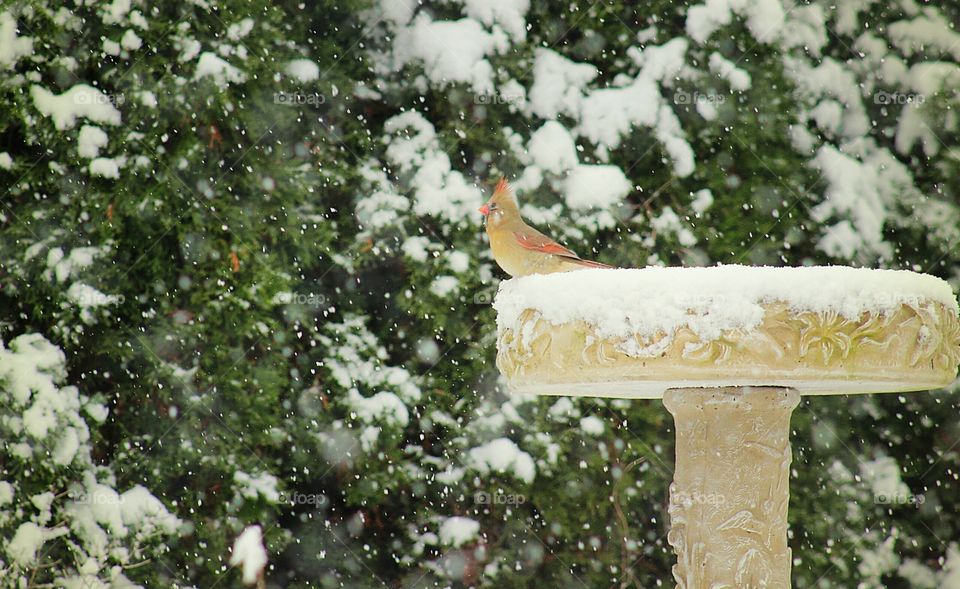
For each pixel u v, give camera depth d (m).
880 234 7.38
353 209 7.21
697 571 3.99
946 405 7.48
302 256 7.09
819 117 7.39
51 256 6.88
